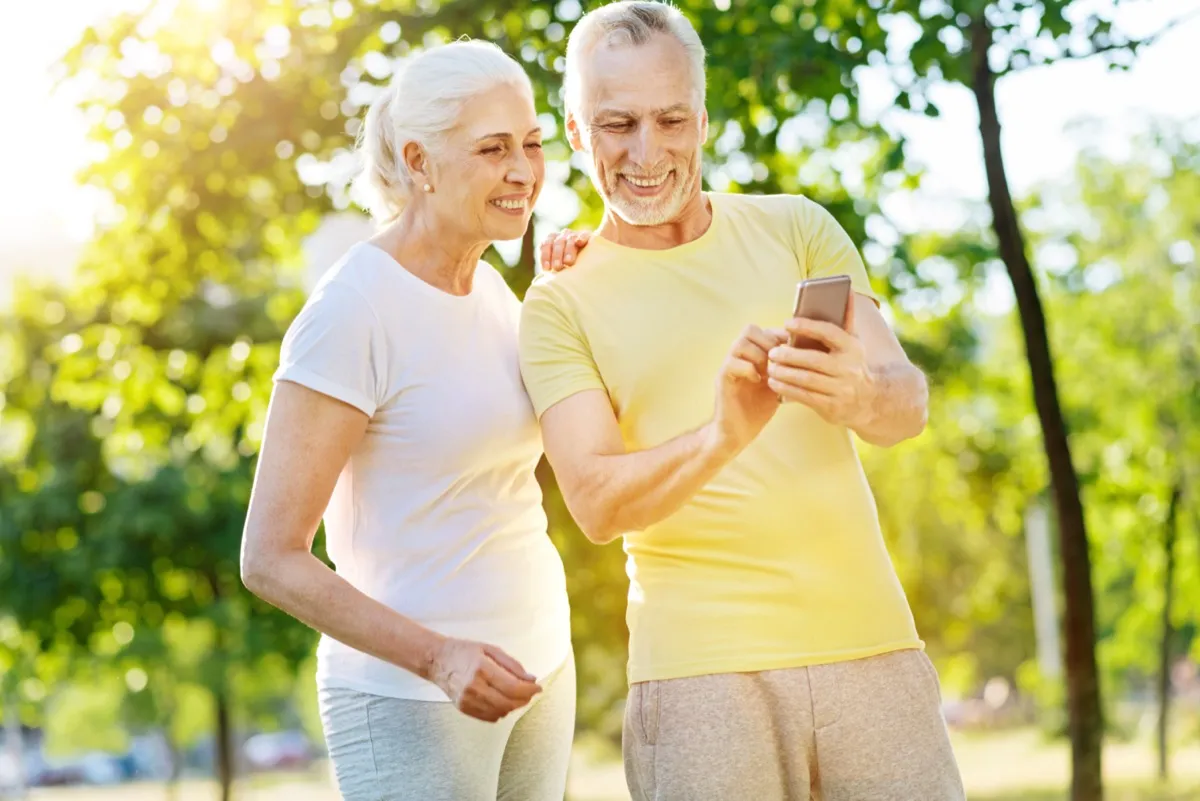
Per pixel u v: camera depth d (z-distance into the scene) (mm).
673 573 2867
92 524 15594
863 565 2838
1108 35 6152
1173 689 32344
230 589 16234
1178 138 15500
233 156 8086
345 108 7938
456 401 2918
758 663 2781
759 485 2811
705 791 2777
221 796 19344
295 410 2801
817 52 6316
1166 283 15992
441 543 2928
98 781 49312
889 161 6691
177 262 9031
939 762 2838
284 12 8055
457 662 2588
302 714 45781
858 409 2490
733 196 3055
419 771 2887
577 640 9664
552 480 8383
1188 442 16000
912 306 9227
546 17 7410
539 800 3143
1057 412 6875
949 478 15164
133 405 10594
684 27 2855
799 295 2463
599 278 2967
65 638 15727
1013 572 28234
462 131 2873
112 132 8328
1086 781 6766
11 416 15336
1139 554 17375
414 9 7988
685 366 2902
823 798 2834
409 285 2932
